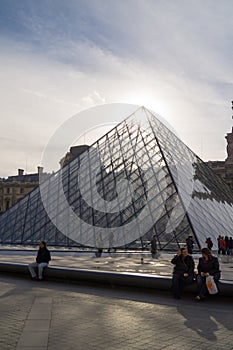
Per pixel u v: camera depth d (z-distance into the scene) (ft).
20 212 157.48
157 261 94.32
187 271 50.03
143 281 53.88
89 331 34.01
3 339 31.45
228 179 352.90
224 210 147.84
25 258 101.04
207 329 34.99
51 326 35.55
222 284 47.91
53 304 45.52
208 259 48.67
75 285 60.34
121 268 77.20
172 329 34.86
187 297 49.96
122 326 35.76
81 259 99.55
